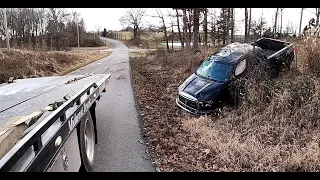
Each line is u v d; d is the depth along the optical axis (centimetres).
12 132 310
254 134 630
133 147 621
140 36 7931
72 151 401
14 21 7144
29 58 2191
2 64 1809
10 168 220
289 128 614
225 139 624
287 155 540
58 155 333
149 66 2331
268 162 522
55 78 912
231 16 2748
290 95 695
